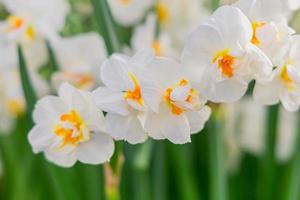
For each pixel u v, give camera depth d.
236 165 0.72
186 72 0.43
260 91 0.46
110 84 0.45
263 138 0.67
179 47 0.66
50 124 0.47
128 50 0.61
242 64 0.43
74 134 0.46
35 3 0.59
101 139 0.47
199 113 0.45
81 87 0.58
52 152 0.47
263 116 0.70
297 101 0.46
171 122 0.44
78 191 0.63
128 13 0.65
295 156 0.62
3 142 0.70
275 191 0.66
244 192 0.72
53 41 0.59
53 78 0.58
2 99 0.68
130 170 0.56
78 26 0.61
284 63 0.45
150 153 0.59
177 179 0.68
